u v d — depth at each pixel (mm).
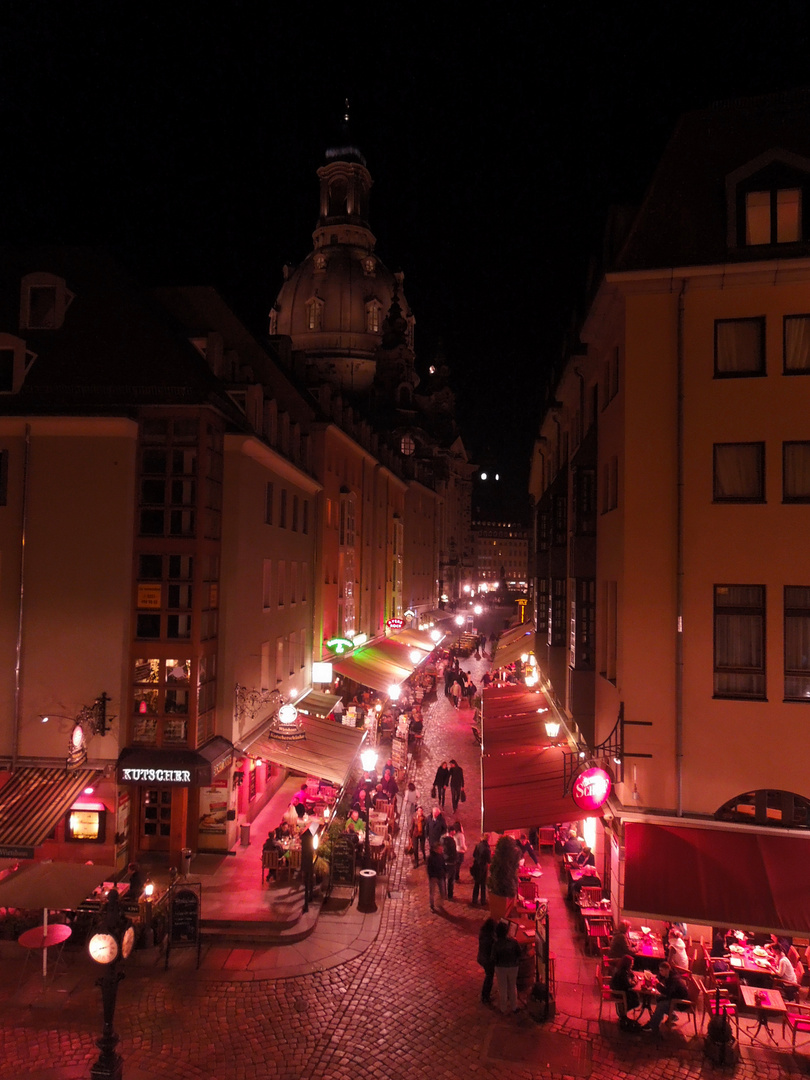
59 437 17703
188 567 17844
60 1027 11805
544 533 27844
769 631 13898
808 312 13930
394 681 33281
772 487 13992
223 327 25172
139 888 15375
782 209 14203
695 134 15578
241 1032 11742
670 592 14312
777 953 13484
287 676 25516
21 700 17375
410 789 21719
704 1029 12070
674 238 14609
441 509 93250
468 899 17047
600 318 16891
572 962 14133
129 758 17188
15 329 19438
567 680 21047
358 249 99188
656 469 14453
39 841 14875
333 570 32688
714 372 14289
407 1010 12453
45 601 17516
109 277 20719
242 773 19922
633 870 13109
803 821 13711
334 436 32656
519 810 15930
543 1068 11000
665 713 14188
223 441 19391
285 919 15250
